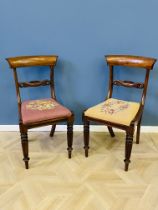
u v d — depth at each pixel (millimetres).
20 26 2062
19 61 1982
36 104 2008
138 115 1848
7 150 2141
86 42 2117
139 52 2137
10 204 1578
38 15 2027
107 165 1948
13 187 1717
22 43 2119
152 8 1982
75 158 2035
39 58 2037
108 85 2236
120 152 2117
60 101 2357
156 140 2291
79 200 1611
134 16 2016
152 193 1669
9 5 1990
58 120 1867
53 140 2309
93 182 1770
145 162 1982
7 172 1864
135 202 1595
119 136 2371
